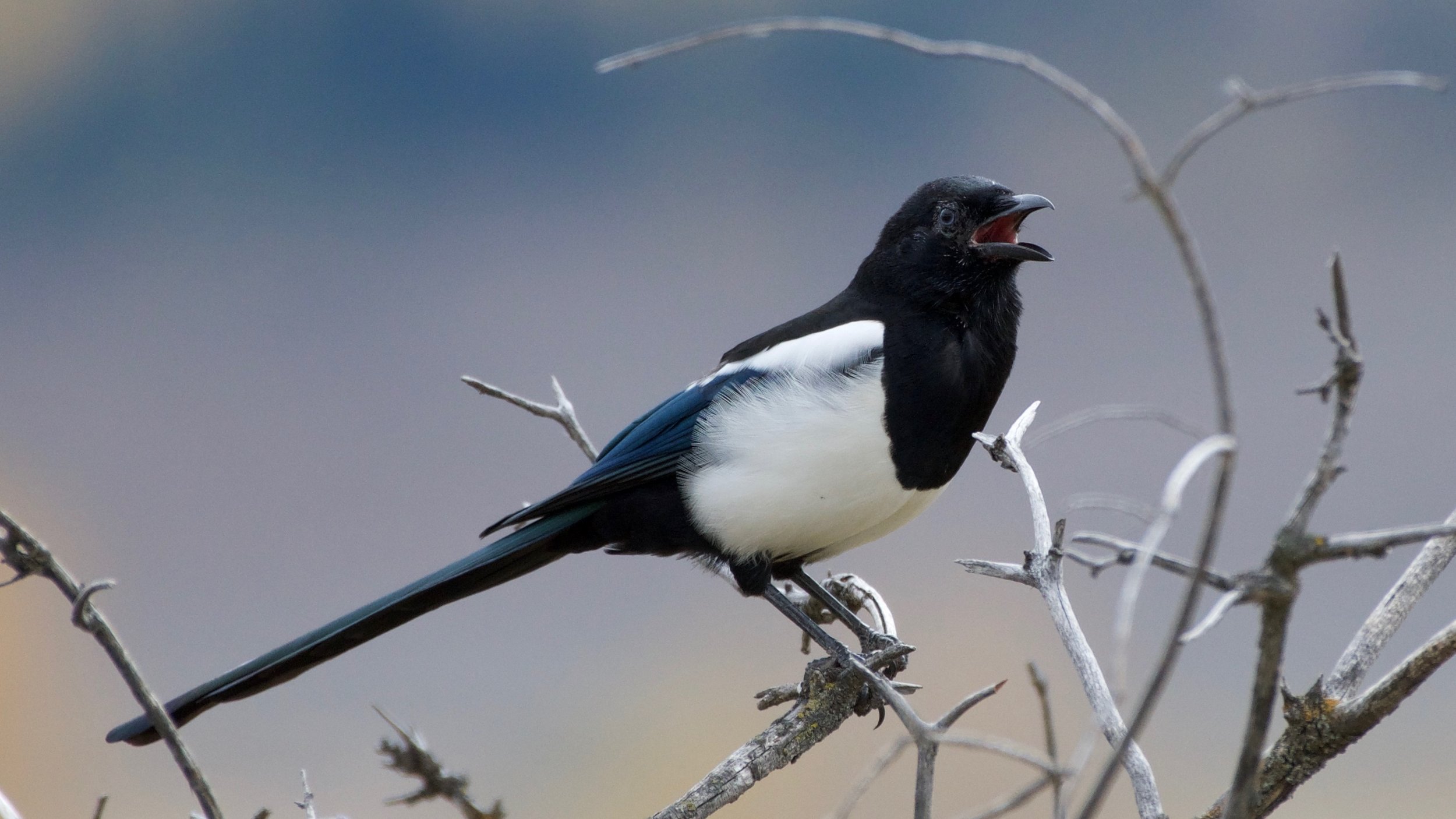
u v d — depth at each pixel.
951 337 8.52
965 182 8.83
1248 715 3.65
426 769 3.66
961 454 8.63
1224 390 3.20
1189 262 3.22
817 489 8.41
